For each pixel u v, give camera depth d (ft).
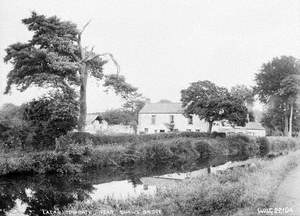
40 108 71.72
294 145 130.31
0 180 53.16
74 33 93.56
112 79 97.14
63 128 72.28
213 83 138.00
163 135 112.06
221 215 28.68
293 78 162.20
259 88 174.40
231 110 128.98
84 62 90.12
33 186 50.24
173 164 82.12
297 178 44.91
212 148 107.76
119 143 87.97
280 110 174.29
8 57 83.05
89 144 73.10
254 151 124.47
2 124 64.85
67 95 77.46
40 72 81.00
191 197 32.60
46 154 60.39
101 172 65.05
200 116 134.82
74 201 39.91
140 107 197.36
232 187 36.19
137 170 69.51
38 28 87.76
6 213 35.63
